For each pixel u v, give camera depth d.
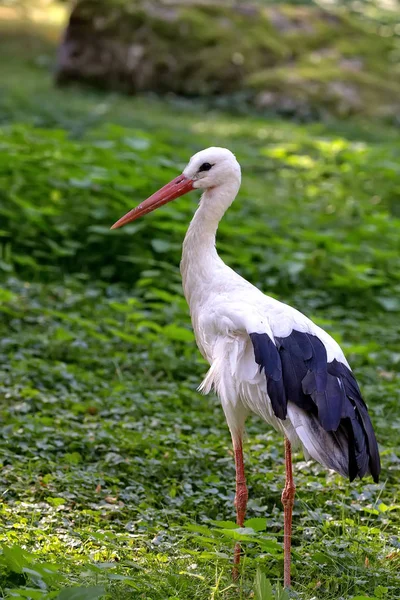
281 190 17.72
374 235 15.50
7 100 20.97
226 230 13.84
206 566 6.71
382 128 22.94
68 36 24.77
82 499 7.65
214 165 7.96
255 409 6.91
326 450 6.39
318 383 6.47
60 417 9.06
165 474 8.33
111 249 13.41
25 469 8.02
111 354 10.87
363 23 29.53
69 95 23.44
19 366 10.02
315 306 13.19
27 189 14.18
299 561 6.96
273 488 8.19
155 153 16.06
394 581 6.77
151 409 9.55
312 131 21.56
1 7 32.16
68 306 11.94
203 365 10.81
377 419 9.80
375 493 8.28
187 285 7.78
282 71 24.23
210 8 25.12
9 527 6.91
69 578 6.11
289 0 30.09
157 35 24.42
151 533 7.19
